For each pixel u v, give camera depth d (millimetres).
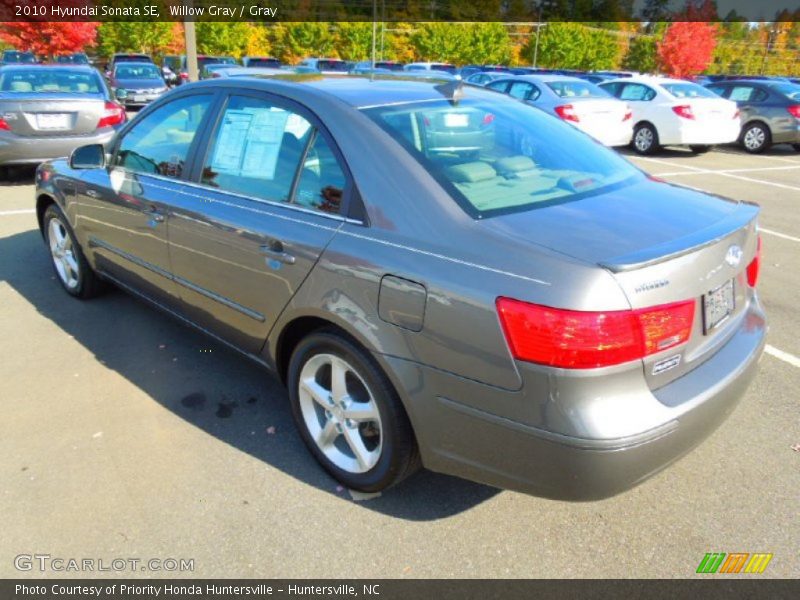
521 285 1974
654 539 2453
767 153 14039
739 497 2674
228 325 3137
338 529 2490
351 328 2379
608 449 1938
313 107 2729
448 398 2166
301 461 2893
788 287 5195
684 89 13133
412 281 2184
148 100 18391
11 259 5551
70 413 3223
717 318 2293
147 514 2547
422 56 49875
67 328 4203
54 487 2684
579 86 12555
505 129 2896
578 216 2281
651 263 1959
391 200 2363
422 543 2428
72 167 3854
